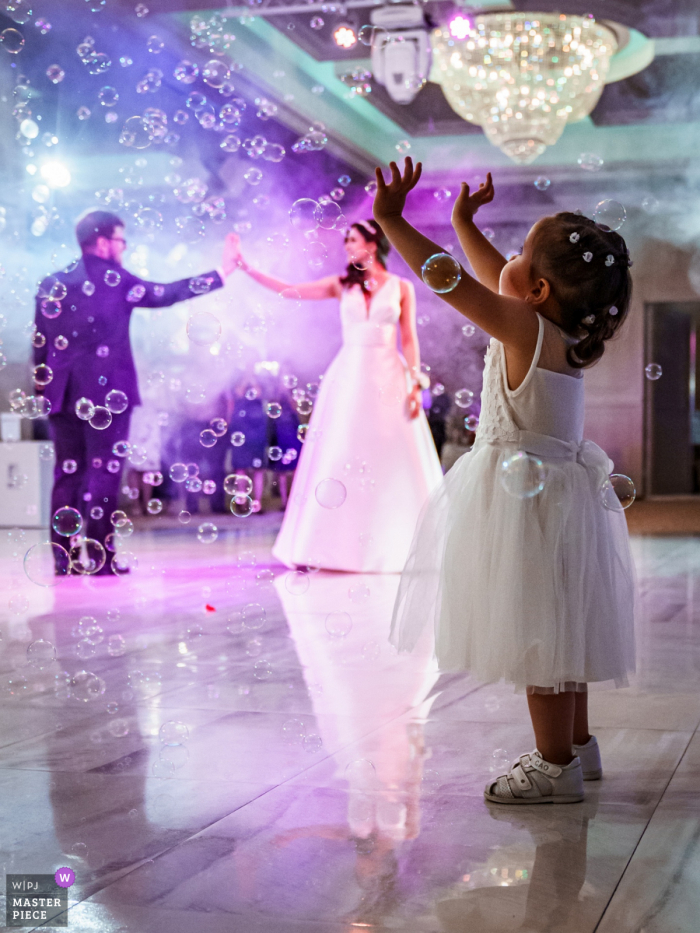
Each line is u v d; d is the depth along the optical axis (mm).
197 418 8414
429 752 1743
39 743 1817
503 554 1479
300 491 4480
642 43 6590
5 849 1314
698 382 12641
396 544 4332
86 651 2674
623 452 10469
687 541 5742
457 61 6078
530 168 8742
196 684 2277
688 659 2527
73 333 4250
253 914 1115
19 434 7074
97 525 4363
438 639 1567
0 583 4172
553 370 1551
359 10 5832
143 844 1328
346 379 4410
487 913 1112
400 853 1290
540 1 5371
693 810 1453
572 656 1450
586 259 1517
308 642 2781
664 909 1122
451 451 8805
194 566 4633
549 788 1481
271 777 1609
